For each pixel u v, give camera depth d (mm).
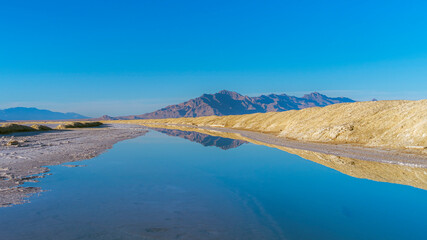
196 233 7996
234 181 14906
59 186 13453
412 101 34812
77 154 24391
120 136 49031
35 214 9500
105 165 19484
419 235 7941
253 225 8664
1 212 9648
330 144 32219
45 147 28766
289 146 32750
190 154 26266
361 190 13188
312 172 17453
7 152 24188
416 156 22078
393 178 15758
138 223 8758
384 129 31297
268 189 13312
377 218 9391
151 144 35844
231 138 47000
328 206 10648
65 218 9141
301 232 8133
